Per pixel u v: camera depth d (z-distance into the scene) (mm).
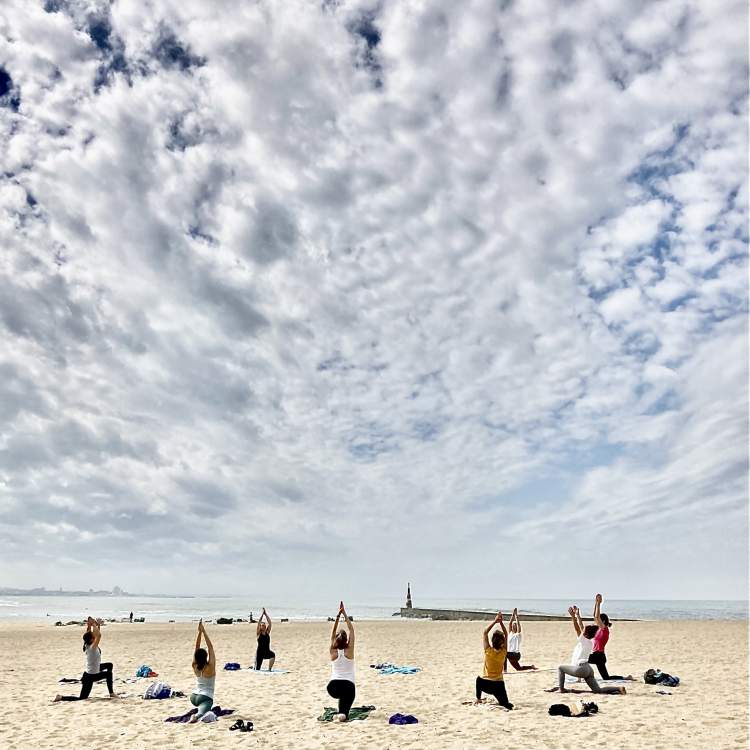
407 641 31359
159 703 12992
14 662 21453
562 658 22094
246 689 14969
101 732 10414
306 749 9211
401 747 9227
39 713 12031
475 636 35250
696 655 22344
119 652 25094
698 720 10625
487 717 11195
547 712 11430
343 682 11195
